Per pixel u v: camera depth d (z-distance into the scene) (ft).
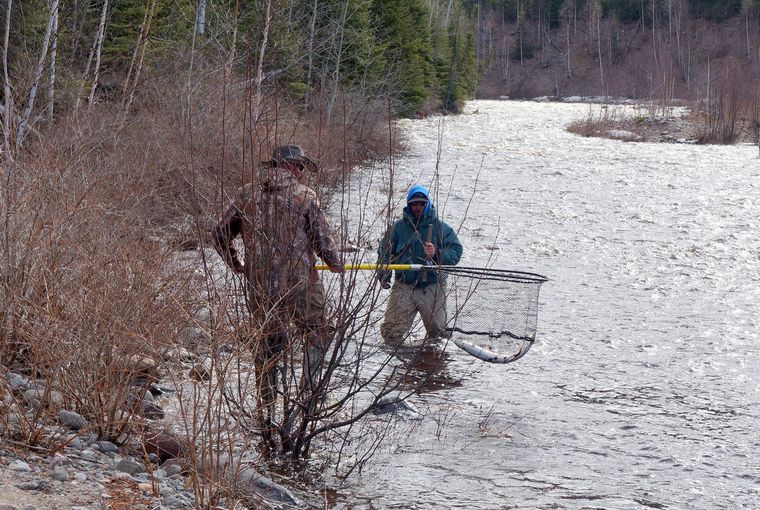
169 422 28.58
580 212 98.17
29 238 29.99
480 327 38.52
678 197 112.68
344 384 32.42
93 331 27.25
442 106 325.42
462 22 377.91
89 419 27.48
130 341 27.48
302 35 117.91
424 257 42.98
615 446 32.96
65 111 61.72
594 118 271.28
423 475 29.43
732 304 57.47
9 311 29.35
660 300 58.39
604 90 581.53
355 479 28.73
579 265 69.87
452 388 38.99
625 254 74.59
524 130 242.78
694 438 33.99
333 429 31.65
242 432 26.81
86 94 83.56
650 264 70.59
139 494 23.24
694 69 561.43
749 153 187.01
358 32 138.10
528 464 30.86
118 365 27.37
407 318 43.45
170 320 29.60
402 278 43.11
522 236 82.28
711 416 36.58
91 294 28.17
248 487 25.25
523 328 38.06
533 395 38.73
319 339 29.78
